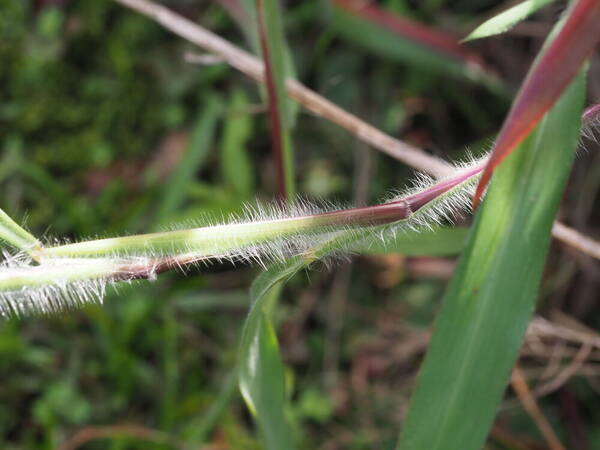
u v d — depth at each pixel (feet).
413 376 0.65
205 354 0.69
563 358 0.59
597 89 0.58
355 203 0.69
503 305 0.30
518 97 0.22
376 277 0.70
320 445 0.63
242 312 0.71
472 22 0.69
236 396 0.65
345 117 0.51
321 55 0.73
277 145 0.42
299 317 0.70
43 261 0.23
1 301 0.23
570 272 0.62
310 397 0.66
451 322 0.30
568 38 0.21
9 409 0.66
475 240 0.30
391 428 0.63
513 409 0.60
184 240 0.24
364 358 0.67
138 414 0.66
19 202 0.73
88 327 0.69
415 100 0.72
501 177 0.29
